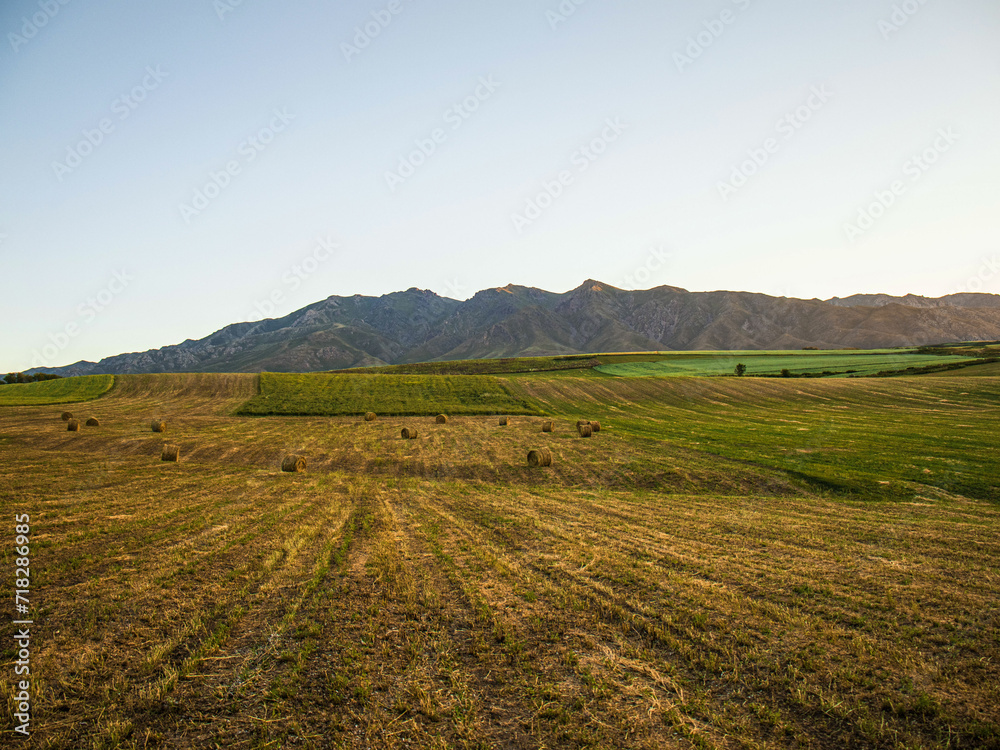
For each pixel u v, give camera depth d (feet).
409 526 45.44
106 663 20.51
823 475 73.61
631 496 63.05
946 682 19.62
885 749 15.87
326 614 25.64
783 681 19.77
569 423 140.97
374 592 28.81
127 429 120.06
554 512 52.70
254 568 32.35
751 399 189.67
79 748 15.61
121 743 15.90
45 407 161.07
